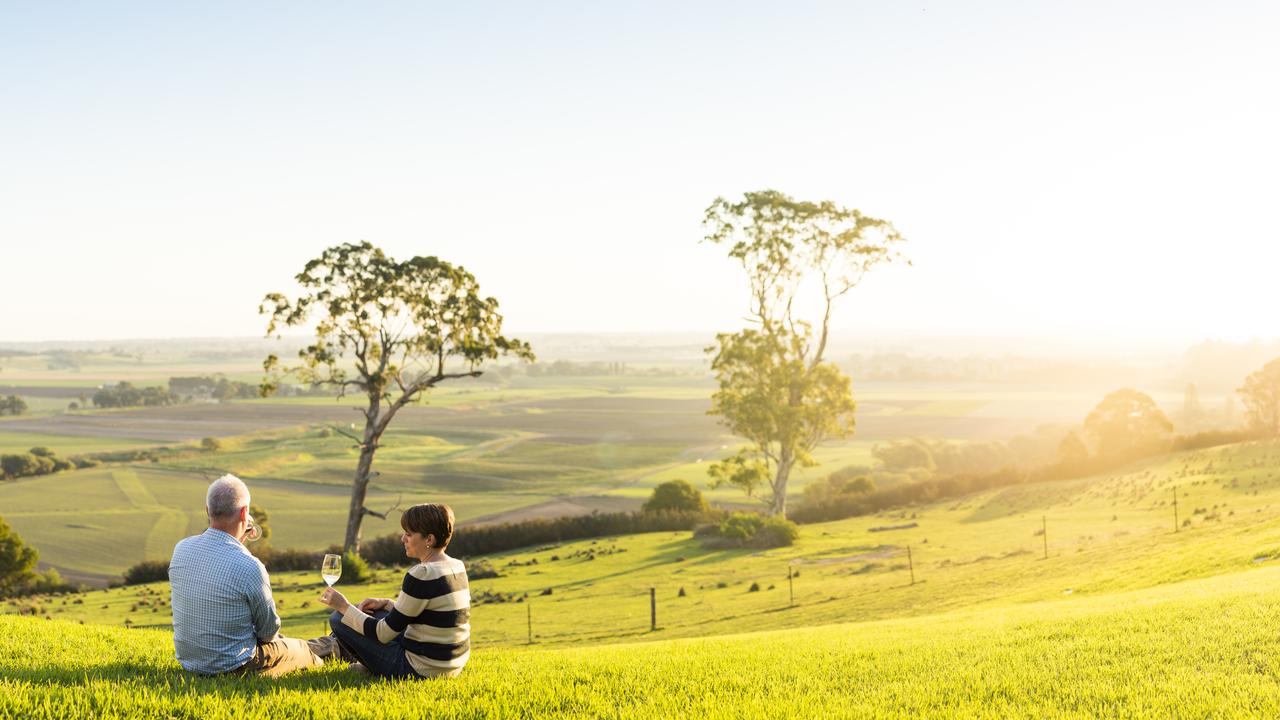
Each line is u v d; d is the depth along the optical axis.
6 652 9.07
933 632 14.52
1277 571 23.53
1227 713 6.67
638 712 6.73
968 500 97.12
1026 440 176.75
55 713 5.89
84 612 52.94
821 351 81.56
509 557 77.38
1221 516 59.28
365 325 62.44
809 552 69.00
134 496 131.62
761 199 79.50
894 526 82.50
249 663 7.16
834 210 78.94
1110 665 8.77
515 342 64.25
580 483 145.88
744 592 53.47
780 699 7.40
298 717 6.14
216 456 180.75
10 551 73.31
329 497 132.50
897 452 152.75
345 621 7.42
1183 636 10.04
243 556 7.05
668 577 61.69
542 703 6.99
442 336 63.34
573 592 57.75
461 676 7.88
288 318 61.12
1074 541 59.16
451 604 7.26
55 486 140.75
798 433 79.38
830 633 17.30
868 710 6.93
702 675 8.83
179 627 7.04
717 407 82.69
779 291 81.12
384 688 6.96
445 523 7.29
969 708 7.07
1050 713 6.83
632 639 40.34
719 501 121.62
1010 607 25.06
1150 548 44.81
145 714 5.95
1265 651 8.81
